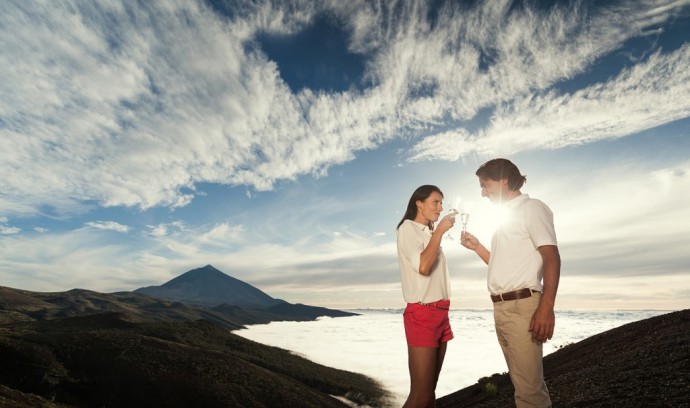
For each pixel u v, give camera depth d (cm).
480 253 332
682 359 670
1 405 726
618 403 515
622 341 1356
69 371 5125
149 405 4625
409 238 291
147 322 10400
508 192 298
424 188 315
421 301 278
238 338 11412
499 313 287
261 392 5162
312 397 5572
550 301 255
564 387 797
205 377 5216
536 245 272
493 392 1512
